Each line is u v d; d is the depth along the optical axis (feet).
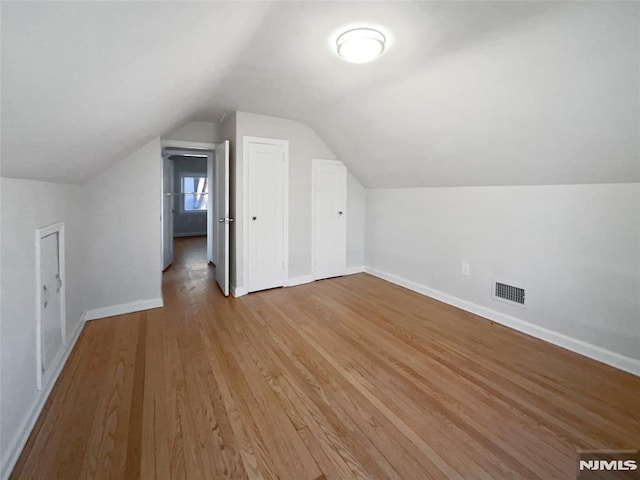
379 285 13.10
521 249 8.61
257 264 12.00
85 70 3.08
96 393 5.74
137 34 3.11
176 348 7.50
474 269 9.96
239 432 4.83
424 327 8.89
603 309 7.02
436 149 9.25
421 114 8.25
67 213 7.26
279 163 12.16
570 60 5.06
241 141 11.14
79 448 4.48
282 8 4.94
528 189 8.38
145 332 8.34
